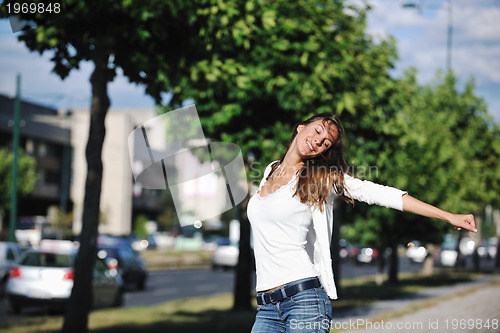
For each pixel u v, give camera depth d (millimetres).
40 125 96312
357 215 31609
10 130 89375
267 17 14414
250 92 15500
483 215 51531
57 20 11539
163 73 12922
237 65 14094
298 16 16000
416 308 17125
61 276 23172
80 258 14070
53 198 102562
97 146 13945
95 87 13703
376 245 32906
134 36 11773
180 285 39688
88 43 12266
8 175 77500
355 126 17797
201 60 13281
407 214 30859
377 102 19000
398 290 27562
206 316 19453
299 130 5281
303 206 5008
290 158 5207
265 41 15477
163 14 11906
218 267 58594
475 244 51531
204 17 12781
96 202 14117
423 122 30688
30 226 75312
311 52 15875
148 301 29297
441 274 44656
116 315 19938
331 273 5094
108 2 11328
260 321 5184
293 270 5051
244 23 13656
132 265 35312
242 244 21781
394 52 19484
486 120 43969
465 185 36031
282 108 16031
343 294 25156
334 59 16406
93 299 23875
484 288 25219
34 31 11805
